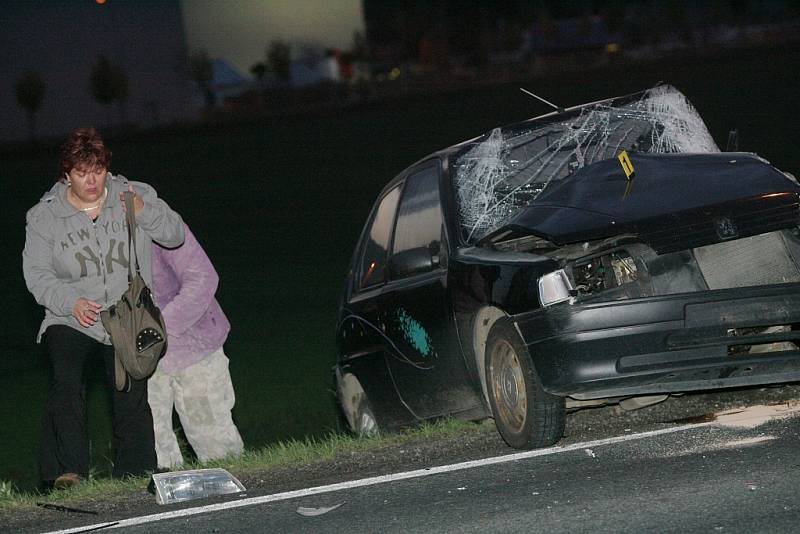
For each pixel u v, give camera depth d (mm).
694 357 17594
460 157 22891
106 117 197250
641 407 20594
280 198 108062
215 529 15812
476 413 21656
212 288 22625
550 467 17234
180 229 21391
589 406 19969
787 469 15422
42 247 20828
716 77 152625
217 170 132000
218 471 18625
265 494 17688
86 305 20344
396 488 17062
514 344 18547
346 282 26188
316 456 20641
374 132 149250
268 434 37500
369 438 21734
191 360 22688
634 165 20641
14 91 192625
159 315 20609
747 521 13523
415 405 23281
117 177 21266
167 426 23016
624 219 18594
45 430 21016
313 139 149750
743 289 17734
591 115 23719
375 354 24047
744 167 20000
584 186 20219
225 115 199500
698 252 19344
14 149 177500
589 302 17891
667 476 15828
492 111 154750
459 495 16203
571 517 14461
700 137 23969
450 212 21828
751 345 18781
